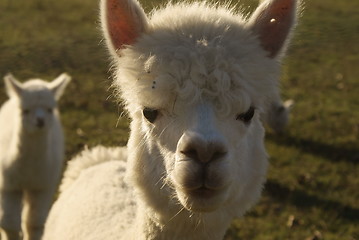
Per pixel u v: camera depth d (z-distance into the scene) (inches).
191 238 138.9
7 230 288.4
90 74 502.9
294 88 527.8
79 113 449.1
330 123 460.1
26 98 318.0
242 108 125.6
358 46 584.7
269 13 140.3
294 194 351.9
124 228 168.7
